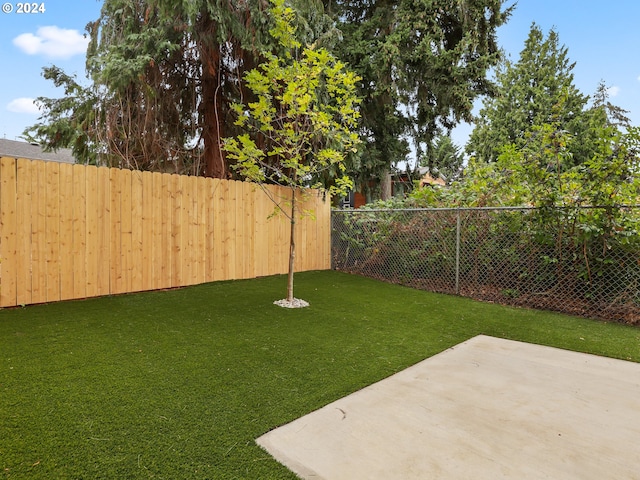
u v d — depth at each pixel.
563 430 2.01
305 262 7.36
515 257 5.26
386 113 11.09
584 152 15.53
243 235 6.31
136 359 2.81
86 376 2.48
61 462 1.61
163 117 7.29
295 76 4.64
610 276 4.48
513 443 1.88
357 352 3.14
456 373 2.78
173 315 4.06
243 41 6.01
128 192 4.98
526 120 19.77
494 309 4.84
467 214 5.73
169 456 1.69
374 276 7.05
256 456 1.72
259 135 7.08
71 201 4.50
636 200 4.41
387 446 1.83
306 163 6.68
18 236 4.12
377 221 6.98
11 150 11.48
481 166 6.63
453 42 10.90
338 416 2.11
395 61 9.83
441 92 10.44
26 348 2.95
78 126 6.32
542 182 5.01
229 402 2.22
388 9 10.90
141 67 5.74
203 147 7.88
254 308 4.48
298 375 2.65
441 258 6.07
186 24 5.94
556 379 2.70
